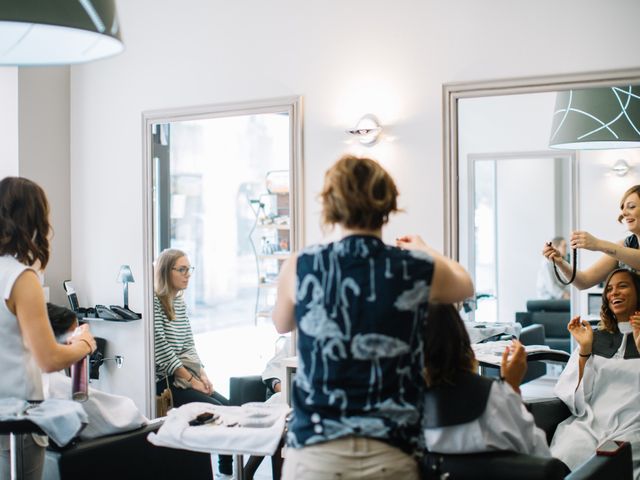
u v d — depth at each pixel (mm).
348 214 1705
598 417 2949
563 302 4559
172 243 5434
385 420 1626
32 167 4277
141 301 4270
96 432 2557
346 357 1641
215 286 8867
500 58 3418
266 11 3891
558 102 4039
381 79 3637
